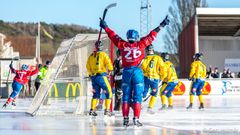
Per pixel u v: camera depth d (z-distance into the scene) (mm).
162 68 13164
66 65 13219
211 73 32156
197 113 13633
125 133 8234
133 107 9219
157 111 14594
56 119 11469
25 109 16312
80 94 13219
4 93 29188
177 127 9328
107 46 13641
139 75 8961
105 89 11672
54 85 13047
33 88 30391
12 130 8766
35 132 8406
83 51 13461
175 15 61844
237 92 29641
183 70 45844
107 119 11414
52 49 122062
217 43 44719
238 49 44719
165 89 14969
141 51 8914
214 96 28750
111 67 11453
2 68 34094
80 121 10859
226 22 39031
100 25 9125
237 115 12781
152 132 8375
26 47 95125
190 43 38906
